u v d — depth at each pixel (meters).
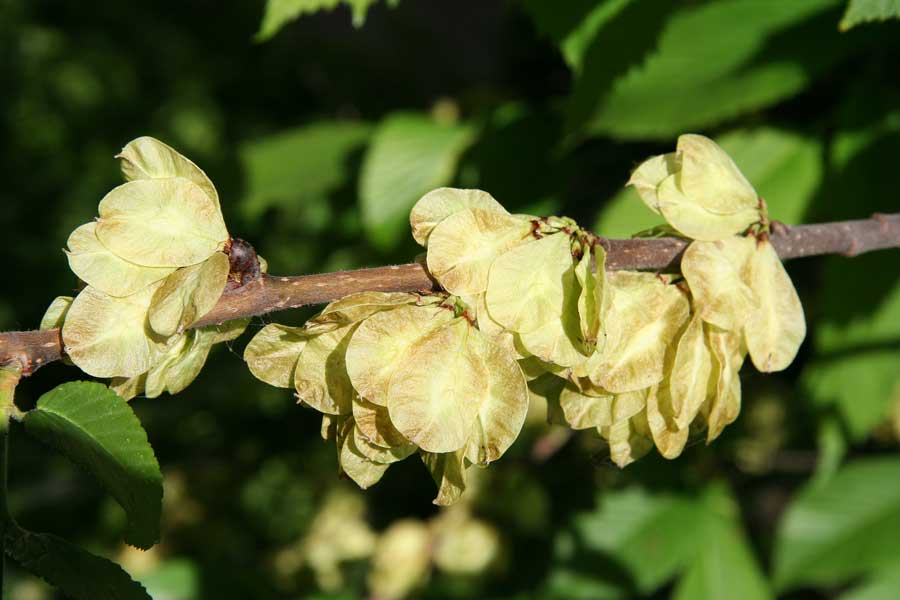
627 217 0.47
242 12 1.12
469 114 0.67
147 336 0.35
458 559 0.61
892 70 0.49
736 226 0.37
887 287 0.49
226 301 0.35
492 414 0.34
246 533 0.79
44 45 1.34
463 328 0.34
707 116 0.48
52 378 0.76
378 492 0.70
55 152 1.29
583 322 0.35
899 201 0.48
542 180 0.55
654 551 0.58
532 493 0.61
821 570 0.55
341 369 0.35
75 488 0.84
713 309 0.36
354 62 0.88
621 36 0.46
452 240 0.35
